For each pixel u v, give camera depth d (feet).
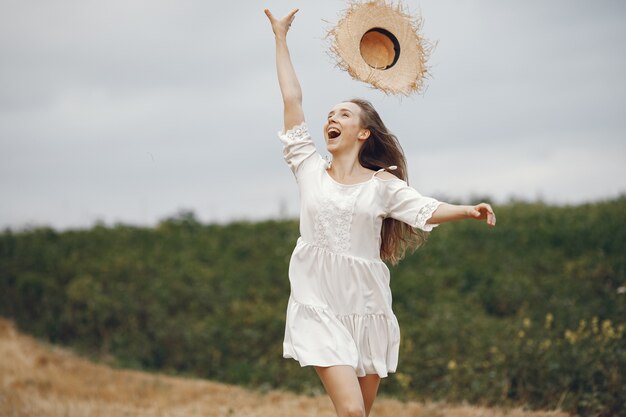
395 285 43.68
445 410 27.14
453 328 34.45
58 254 54.03
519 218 54.80
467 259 47.83
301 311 16.43
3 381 33.40
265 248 54.49
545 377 27.50
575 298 38.42
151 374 38.06
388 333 16.74
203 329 41.06
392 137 17.67
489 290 41.73
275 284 47.73
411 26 17.78
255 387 34.14
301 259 16.69
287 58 17.90
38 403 29.50
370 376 16.85
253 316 41.32
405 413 27.14
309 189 16.87
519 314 37.68
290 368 34.99
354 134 17.21
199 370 38.73
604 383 26.23
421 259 48.67
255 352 38.29
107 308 44.14
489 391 28.02
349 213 16.44
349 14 17.54
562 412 25.96
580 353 27.71
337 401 15.57
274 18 18.11
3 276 49.73
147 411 29.01
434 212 15.99
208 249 55.16
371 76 17.39
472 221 54.39
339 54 17.34
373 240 16.75
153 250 55.47
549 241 49.08
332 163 17.46
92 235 59.88
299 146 17.28
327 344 15.90
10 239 58.34
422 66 17.74
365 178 17.07
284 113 17.56
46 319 44.55
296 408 28.99
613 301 36.65
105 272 49.49
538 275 43.78
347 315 16.47
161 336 41.06
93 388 32.99
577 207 57.72
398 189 16.60
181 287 46.14
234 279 48.14
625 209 53.01
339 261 16.42
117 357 40.73
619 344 28.45
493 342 31.07
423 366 31.53
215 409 29.14
